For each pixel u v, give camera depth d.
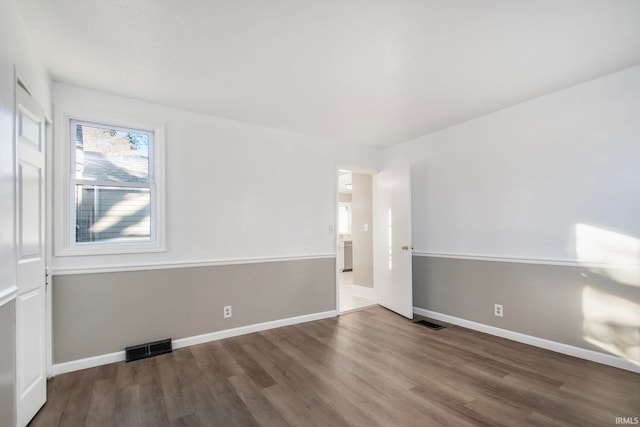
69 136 2.62
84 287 2.63
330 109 3.18
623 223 2.48
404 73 2.45
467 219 3.59
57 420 1.90
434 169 3.96
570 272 2.76
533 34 1.96
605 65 2.38
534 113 3.00
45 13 1.72
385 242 4.52
